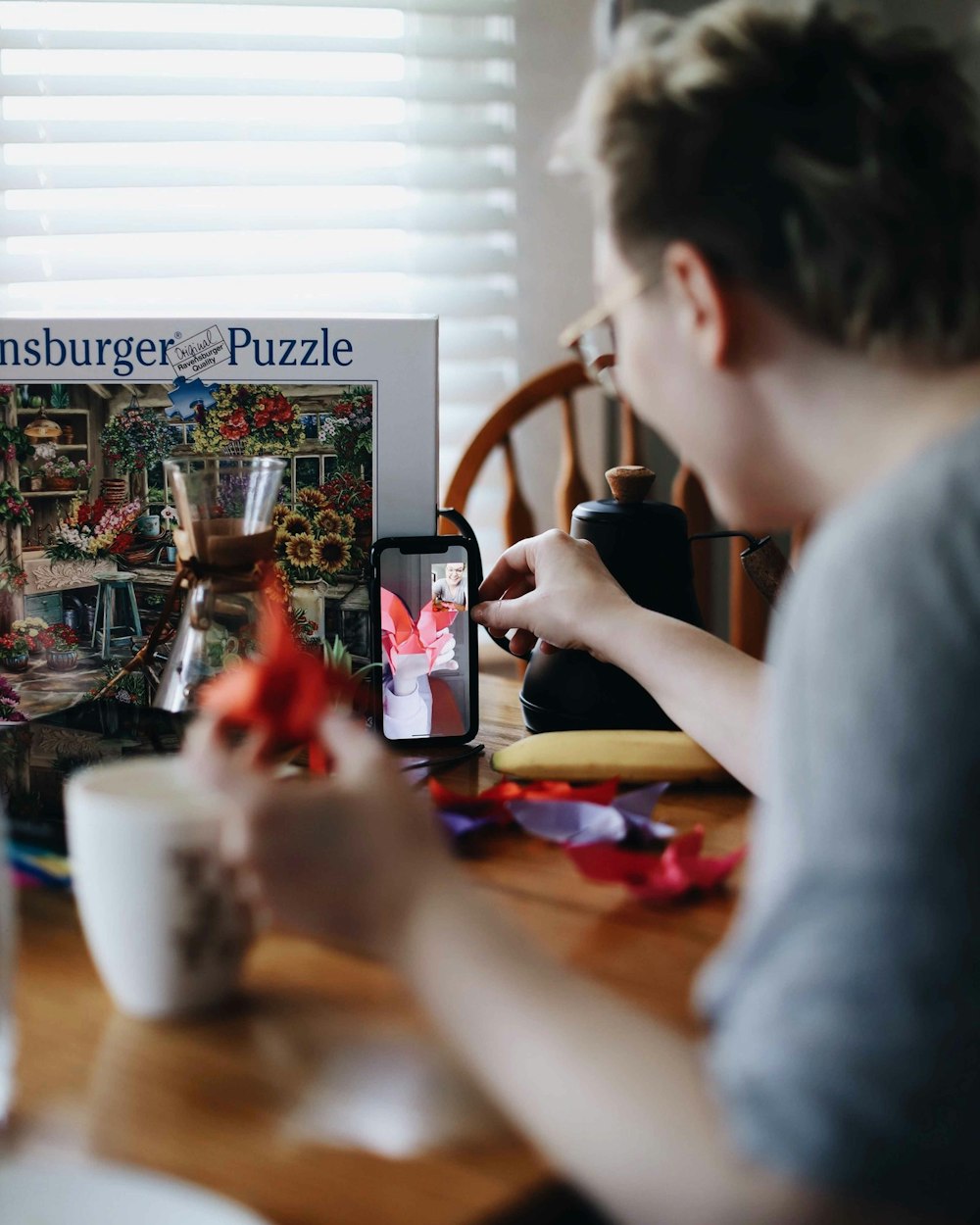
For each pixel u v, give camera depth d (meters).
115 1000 0.55
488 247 1.90
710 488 0.59
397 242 1.88
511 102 1.86
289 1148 0.45
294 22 1.79
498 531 1.94
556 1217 0.44
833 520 0.46
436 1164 0.44
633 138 0.50
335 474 0.96
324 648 0.97
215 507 0.89
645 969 0.58
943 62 0.51
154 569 0.94
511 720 1.05
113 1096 0.48
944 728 0.40
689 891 0.67
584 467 1.96
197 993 0.53
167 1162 0.44
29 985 0.57
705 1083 0.41
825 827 0.41
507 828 0.77
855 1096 0.38
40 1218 0.39
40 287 1.81
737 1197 0.38
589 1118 0.41
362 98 1.81
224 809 0.52
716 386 0.52
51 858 0.66
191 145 1.80
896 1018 0.38
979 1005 0.39
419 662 0.96
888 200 0.47
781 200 0.48
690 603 1.01
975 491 0.43
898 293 0.48
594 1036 0.43
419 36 1.82
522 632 1.02
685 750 0.86
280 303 1.85
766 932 0.41
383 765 0.50
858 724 0.41
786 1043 0.39
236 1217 0.37
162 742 0.83
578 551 0.97
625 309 0.54
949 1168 0.38
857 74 0.49
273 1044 0.52
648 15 0.56
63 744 0.83
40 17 1.73
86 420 0.93
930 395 0.49
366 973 0.58
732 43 0.50
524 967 0.45
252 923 0.54
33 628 0.94
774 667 0.46
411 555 0.97
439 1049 0.52
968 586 0.41
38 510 0.93
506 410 1.62
